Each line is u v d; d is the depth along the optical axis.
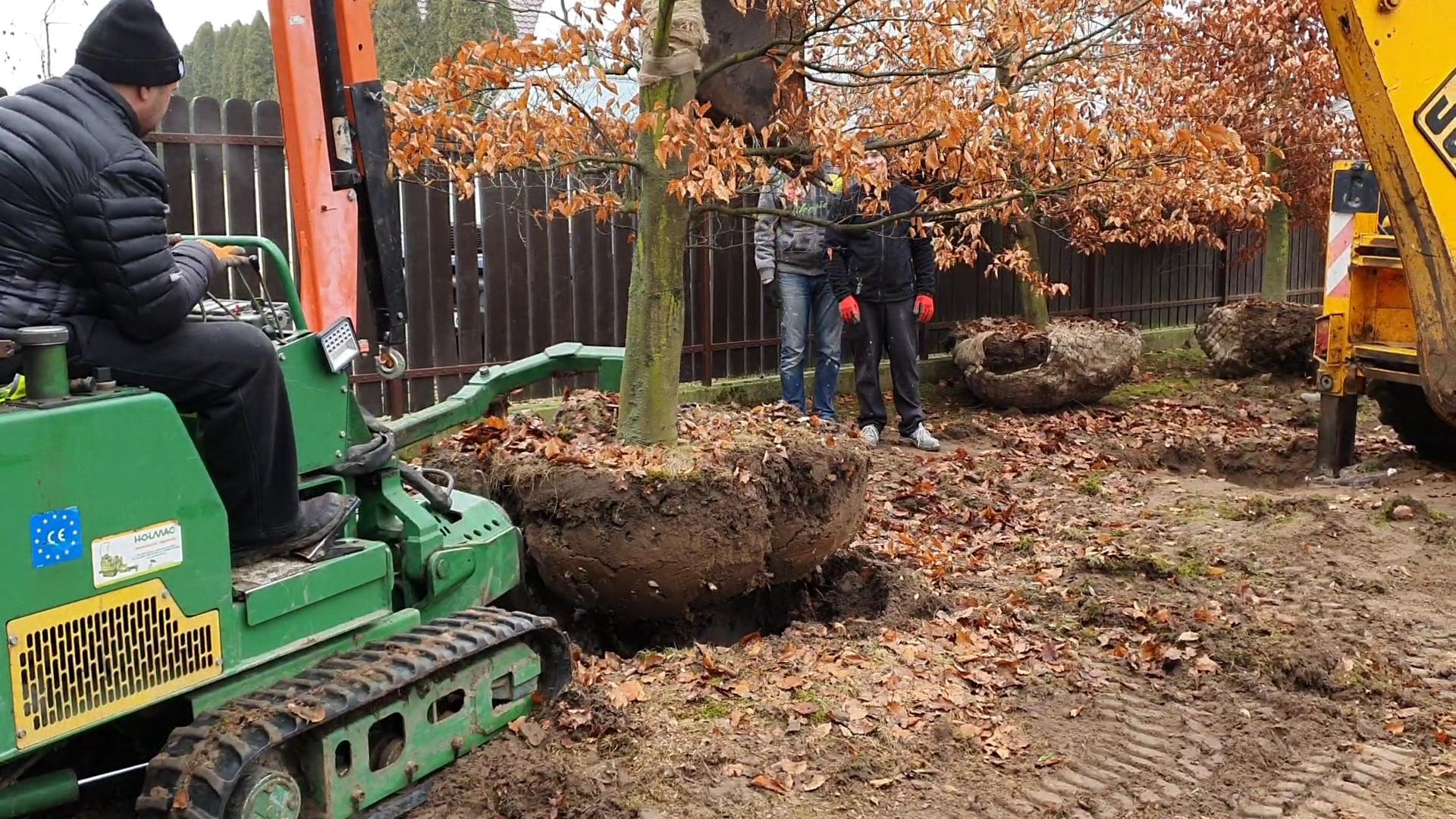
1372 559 6.35
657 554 4.84
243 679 3.27
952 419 10.28
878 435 9.23
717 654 4.97
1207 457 9.28
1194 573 6.08
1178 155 5.56
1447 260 5.99
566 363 6.17
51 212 2.92
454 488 5.15
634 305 5.38
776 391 10.19
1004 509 7.35
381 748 3.53
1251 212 9.05
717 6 5.64
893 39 5.51
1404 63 5.90
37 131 2.90
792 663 4.86
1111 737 4.35
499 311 8.38
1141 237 11.55
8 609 2.66
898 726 4.34
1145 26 10.21
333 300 3.84
